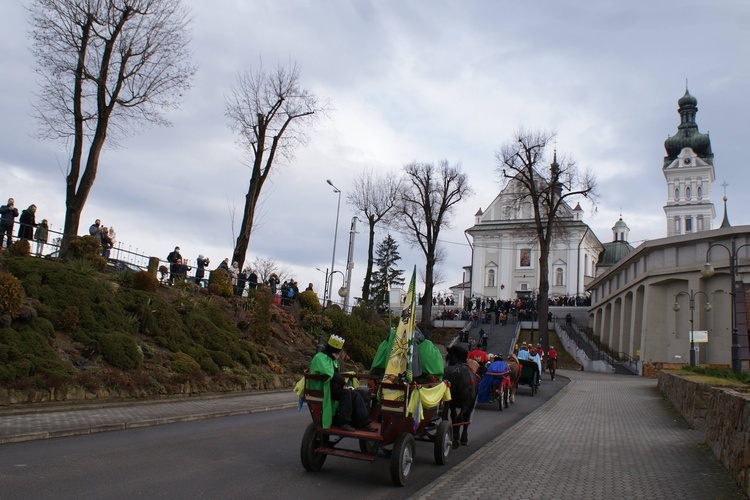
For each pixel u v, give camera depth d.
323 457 9.12
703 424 14.30
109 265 23.16
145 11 25.34
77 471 8.05
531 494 7.88
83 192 23.89
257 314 25.33
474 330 59.69
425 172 53.00
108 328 17.09
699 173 90.25
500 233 87.19
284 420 14.66
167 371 17.53
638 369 41.81
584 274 85.38
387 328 37.81
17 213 19.94
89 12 23.91
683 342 40.19
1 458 8.57
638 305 45.78
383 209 53.97
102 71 24.47
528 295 82.88
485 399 18.83
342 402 8.87
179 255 26.95
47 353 14.27
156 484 7.62
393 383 8.45
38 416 11.93
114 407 14.02
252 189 32.88
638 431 14.27
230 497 7.28
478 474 9.08
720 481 8.66
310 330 29.62
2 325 13.95
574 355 50.00
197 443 10.72
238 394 19.22
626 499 7.68
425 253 54.06
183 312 21.33
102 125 24.55
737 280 35.91
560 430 14.38
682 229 89.88
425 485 8.55
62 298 16.50
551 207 46.44
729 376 17.09
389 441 8.59
